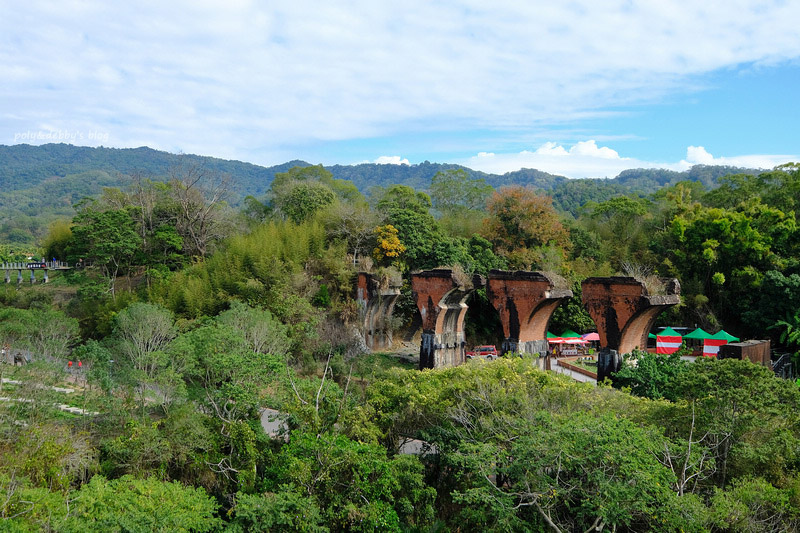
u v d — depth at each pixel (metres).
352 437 26.39
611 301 38.09
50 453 25.12
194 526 21.33
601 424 20.44
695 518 18.39
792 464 22.31
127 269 63.22
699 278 58.53
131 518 20.53
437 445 26.83
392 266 54.62
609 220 73.31
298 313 49.72
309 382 30.52
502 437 23.39
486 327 58.59
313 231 58.78
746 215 57.72
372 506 22.39
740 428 22.45
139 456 27.20
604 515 18.62
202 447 28.00
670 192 72.69
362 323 53.25
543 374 28.53
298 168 87.00
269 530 21.92
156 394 30.78
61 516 20.56
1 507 19.77
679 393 25.66
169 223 66.69
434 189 90.50
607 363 38.38
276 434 31.42
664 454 21.33
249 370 29.61
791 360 45.50
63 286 67.94
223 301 51.59
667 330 53.56
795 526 19.91
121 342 35.94
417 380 29.94
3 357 35.84
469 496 20.55
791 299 49.69
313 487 23.41
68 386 37.78
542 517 20.98
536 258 59.28
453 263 55.44
